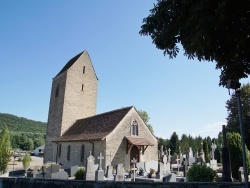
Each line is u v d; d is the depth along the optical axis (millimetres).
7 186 11094
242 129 5270
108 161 26828
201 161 27188
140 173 25594
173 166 31656
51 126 42531
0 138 29297
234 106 45969
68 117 40562
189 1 6914
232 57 7488
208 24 6098
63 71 43688
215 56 7477
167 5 7418
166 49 8156
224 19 5844
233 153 19469
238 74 7547
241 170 17516
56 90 44000
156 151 32000
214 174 13398
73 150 33125
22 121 160750
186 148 63094
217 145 53031
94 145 28984
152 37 8086
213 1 6016
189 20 6621
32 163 52812
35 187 9938
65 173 22359
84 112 42781
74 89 42188
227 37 6543
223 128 11930
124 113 30891
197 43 6281
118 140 28531
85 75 44219
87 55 45469
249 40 6453
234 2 5699
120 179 18828
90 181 8648
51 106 44156
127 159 28500
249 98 44000
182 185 7316
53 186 9453
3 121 149625
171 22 7535
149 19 7910
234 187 6914
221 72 8133
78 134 34469
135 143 28078
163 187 7488
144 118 61125
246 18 6086
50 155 40406
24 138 112375
